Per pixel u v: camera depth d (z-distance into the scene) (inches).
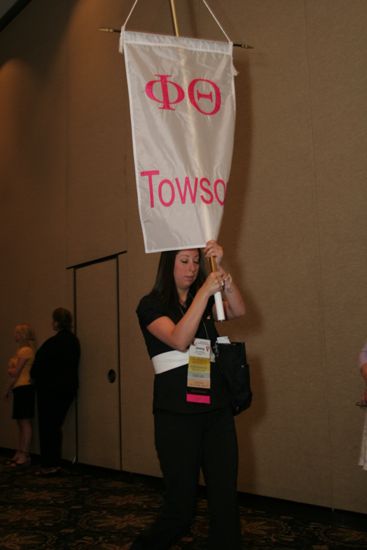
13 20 285.3
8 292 272.2
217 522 79.2
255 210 155.5
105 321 209.8
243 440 153.0
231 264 160.1
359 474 127.5
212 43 100.0
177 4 187.6
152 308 84.5
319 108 142.6
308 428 138.4
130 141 203.2
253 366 151.9
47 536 126.1
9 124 281.4
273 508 143.6
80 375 219.9
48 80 255.0
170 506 79.2
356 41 135.9
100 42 223.5
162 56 96.3
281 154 150.6
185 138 93.7
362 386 129.0
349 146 135.4
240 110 161.9
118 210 207.0
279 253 148.7
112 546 117.0
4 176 281.7
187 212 90.6
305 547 110.8
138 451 189.2
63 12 248.5
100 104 220.8
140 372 190.9
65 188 237.8
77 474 205.2
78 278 226.5
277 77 153.0
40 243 251.3
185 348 79.7
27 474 206.2
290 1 151.5
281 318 146.8
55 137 247.4
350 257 133.3
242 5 163.6
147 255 192.5
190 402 80.6
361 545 111.6
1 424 269.3
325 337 137.0
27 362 226.1
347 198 135.0
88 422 214.1
